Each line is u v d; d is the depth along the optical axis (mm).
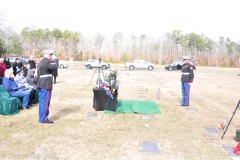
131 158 3678
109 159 3627
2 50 40000
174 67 28531
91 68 27391
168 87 12312
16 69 11945
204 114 6590
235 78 19406
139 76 18891
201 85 13875
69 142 4258
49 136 4520
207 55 58969
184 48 58844
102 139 4441
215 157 3768
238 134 4445
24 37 59188
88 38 59062
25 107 6512
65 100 8086
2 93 6035
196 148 4121
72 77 16359
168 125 5445
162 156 3771
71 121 5531
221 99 9141
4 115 5859
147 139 4504
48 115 5910
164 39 59281
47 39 60812
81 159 3607
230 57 57344
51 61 5238
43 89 5195
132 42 58250
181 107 7461
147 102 8008
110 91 6363
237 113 6812
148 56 56188
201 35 62000
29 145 4082
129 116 6137
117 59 54875
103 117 5953
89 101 7949
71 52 57906
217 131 5090
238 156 3807
